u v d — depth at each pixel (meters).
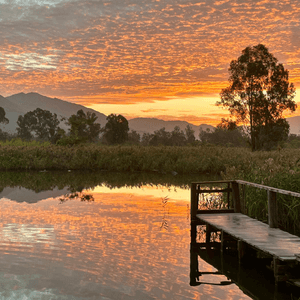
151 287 6.00
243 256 7.77
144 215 11.34
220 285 6.41
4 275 6.32
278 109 49.25
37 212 11.66
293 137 84.31
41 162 26.48
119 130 76.44
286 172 11.41
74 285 5.95
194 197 10.15
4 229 9.38
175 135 95.00
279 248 6.83
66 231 9.23
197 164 24.83
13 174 23.48
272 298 5.93
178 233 9.41
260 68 47.53
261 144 48.59
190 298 5.71
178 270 6.83
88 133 84.81
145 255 7.51
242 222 9.09
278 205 10.38
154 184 19.16
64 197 14.77
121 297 5.58
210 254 8.23
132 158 26.86
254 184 9.37
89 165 27.42
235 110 50.19
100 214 11.42
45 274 6.39
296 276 6.63
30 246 7.93
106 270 6.65
